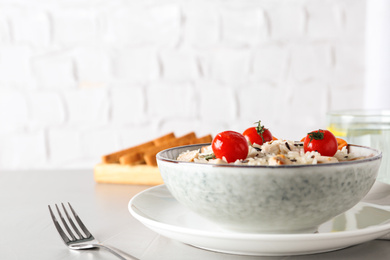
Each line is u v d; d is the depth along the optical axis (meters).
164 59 2.03
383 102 2.02
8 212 0.79
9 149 2.07
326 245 0.51
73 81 2.04
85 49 2.03
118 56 2.03
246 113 2.06
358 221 0.62
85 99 2.05
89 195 0.90
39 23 2.01
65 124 2.06
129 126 2.06
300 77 2.05
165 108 2.05
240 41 2.03
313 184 0.51
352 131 0.81
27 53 2.03
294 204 0.52
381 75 2.02
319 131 0.60
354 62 2.04
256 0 2.01
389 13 1.97
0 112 2.05
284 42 2.03
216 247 0.53
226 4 2.01
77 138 2.07
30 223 0.72
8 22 2.01
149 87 2.04
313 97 2.06
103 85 2.04
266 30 2.02
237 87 2.05
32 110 2.05
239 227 0.56
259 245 0.51
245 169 0.51
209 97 2.05
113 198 0.87
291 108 2.06
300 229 0.56
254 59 2.04
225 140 0.57
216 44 2.02
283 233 0.56
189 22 2.01
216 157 0.58
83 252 0.59
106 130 2.06
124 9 2.01
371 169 0.55
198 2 2.00
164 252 0.57
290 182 0.51
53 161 2.08
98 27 2.02
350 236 0.50
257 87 2.05
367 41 2.03
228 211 0.54
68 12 2.01
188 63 2.03
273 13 2.02
